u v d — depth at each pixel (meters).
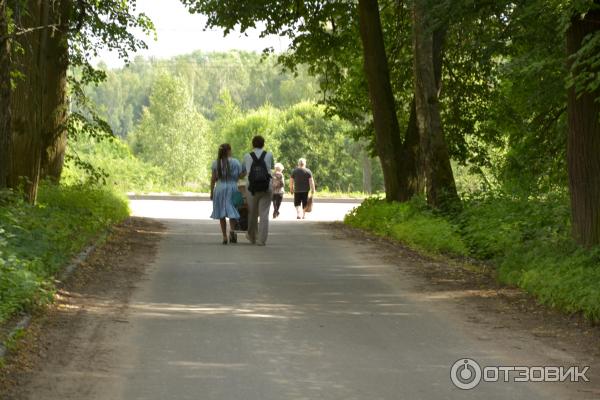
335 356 12.06
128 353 12.09
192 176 130.88
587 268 16.61
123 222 35.66
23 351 11.86
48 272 17.58
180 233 32.22
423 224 29.11
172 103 133.25
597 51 17.98
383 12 42.91
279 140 121.25
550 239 21.14
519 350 12.56
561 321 14.74
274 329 13.95
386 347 12.68
